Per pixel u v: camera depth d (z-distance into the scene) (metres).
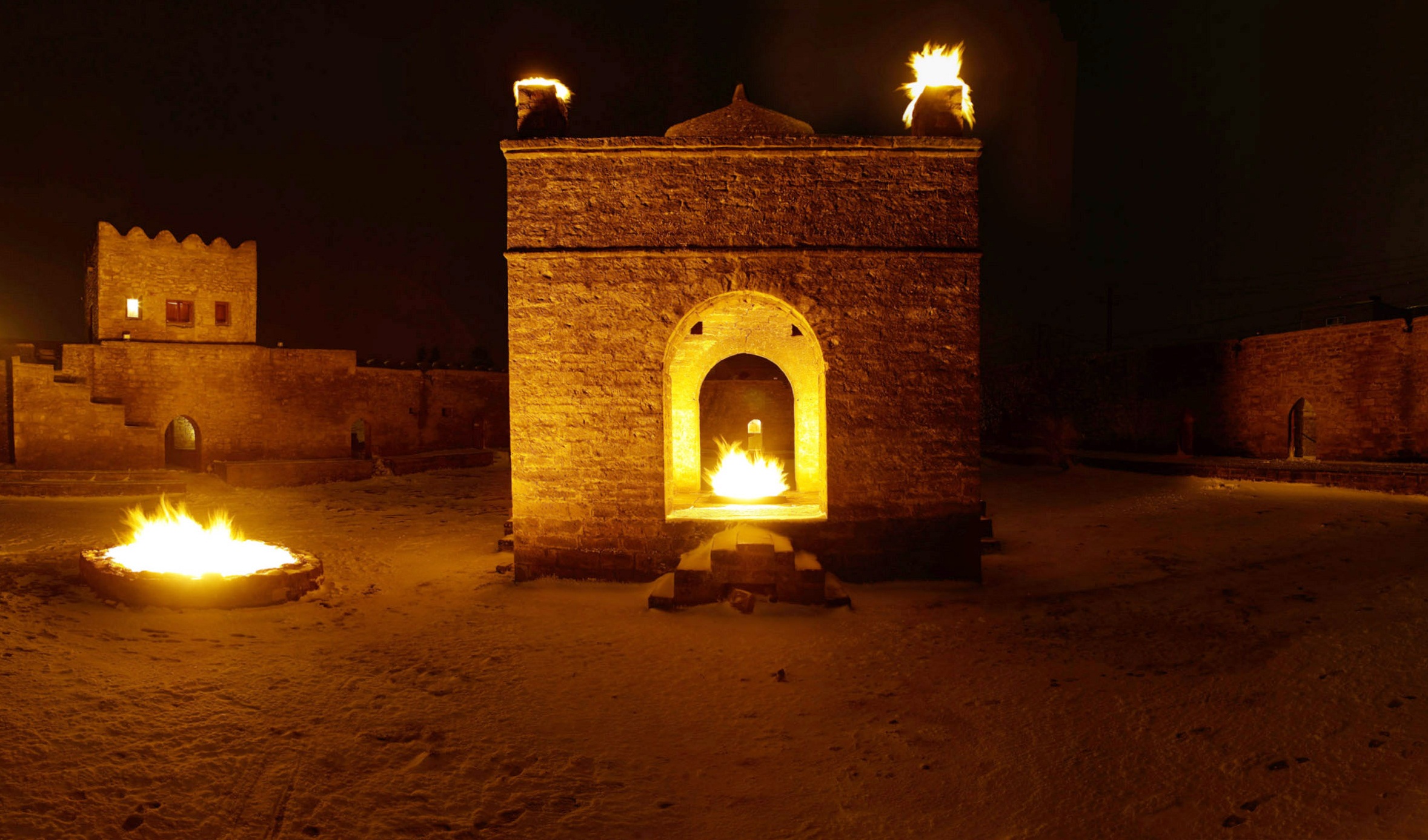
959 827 5.02
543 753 6.01
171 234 23.67
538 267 10.77
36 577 9.40
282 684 6.95
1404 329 18.53
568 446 10.86
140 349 22.97
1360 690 6.40
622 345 10.77
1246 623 8.66
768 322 15.75
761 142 10.50
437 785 5.48
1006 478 24.28
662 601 9.71
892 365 10.73
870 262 10.69
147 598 8.78
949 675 7.63
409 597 10.52
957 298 10.74
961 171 10.74
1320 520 13.98
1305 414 24.73
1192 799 5.09
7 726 5.50
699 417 15.89
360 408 26.92
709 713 6.83
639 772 5.79
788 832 5.03
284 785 5.32
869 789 5.54
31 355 22.52
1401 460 18.66
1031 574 11.66
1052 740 6.12
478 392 30.66
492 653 8.16
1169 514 16.02
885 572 10.77
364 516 18.33
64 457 21.28
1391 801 4.75
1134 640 8.38
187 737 5.80
